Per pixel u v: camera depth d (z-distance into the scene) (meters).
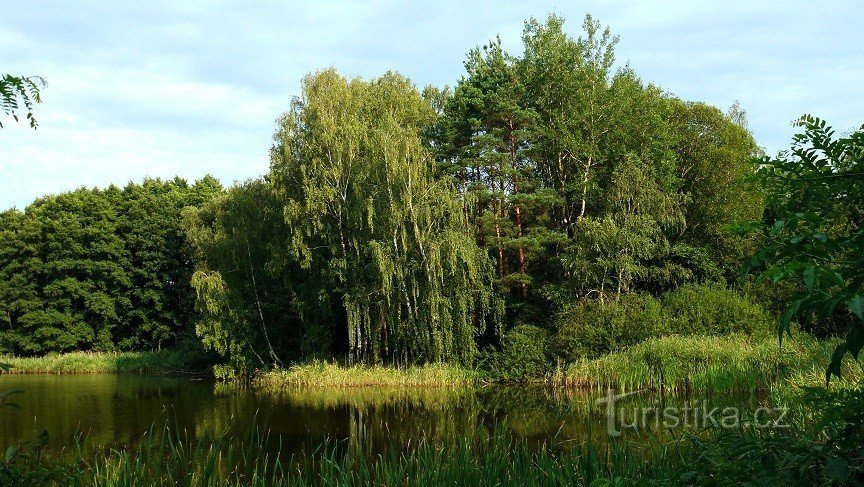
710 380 20.02
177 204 49.91
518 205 34.00
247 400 23.75
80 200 49.91
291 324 33.88
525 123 35.28
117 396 25.48
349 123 30.05
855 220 2.89
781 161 2.91
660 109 35.84
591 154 33.34
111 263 46.88
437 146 36.94
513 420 17.16
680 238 34.09
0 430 17.44
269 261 31.34
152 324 47.16
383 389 26.64
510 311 32.97
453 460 8.83
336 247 29.62
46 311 46.59
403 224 28.33
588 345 26.75
